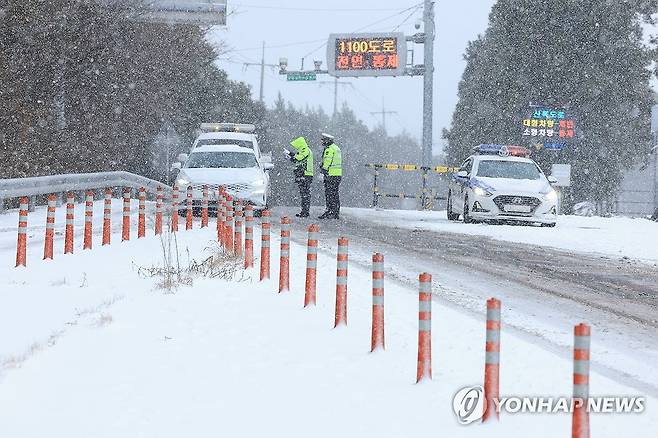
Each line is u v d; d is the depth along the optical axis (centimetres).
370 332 2034
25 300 2488
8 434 1301
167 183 9875
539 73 12269
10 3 6944
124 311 2253
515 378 1617
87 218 3841
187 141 12144
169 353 1805
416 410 1411
